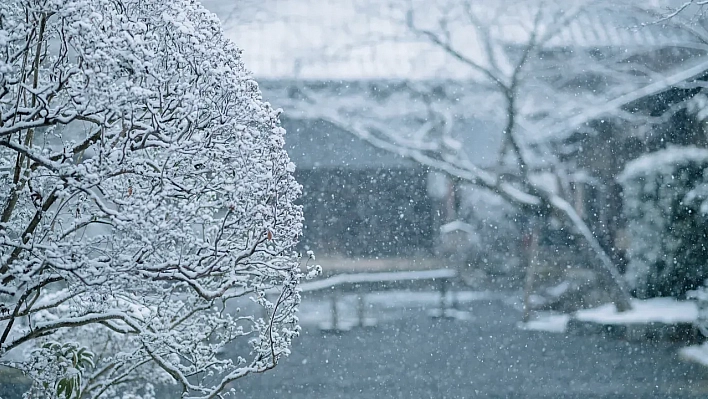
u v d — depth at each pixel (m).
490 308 21.38
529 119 23.92
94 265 4.61
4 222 4.96
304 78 28.34
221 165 4.99
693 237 17.56
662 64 22.36
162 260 4.88
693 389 11.91
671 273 17.75
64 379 5.46
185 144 4.64
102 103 4.35
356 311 21.12
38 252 4.64
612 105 21.45
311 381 12.91
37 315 6.88
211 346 5.87
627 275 18.48
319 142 29.94
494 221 25.59
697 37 19.41
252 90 5.27
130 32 4.51
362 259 28.83
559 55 23.03
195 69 4.69
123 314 5.16
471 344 16.28
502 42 24.12
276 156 5.07
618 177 18.92
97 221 4.89
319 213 29.56
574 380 12.80
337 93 27.66
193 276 4.85
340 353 15.44
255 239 5.12
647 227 18.00
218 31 5.17
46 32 4.69
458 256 25.50
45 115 4.44
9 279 4.78
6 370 9.20
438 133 26.53
